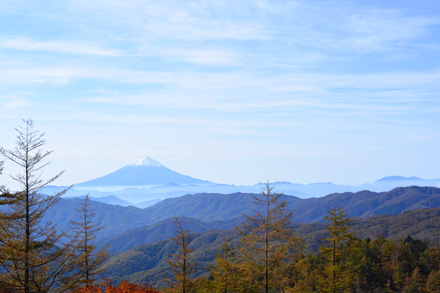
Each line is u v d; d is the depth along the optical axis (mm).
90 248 25484
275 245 27094
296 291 30156
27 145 18938
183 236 29344
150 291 29703
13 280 18609
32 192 18969
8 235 17844
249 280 28938
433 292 70938
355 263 75562
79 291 24094
